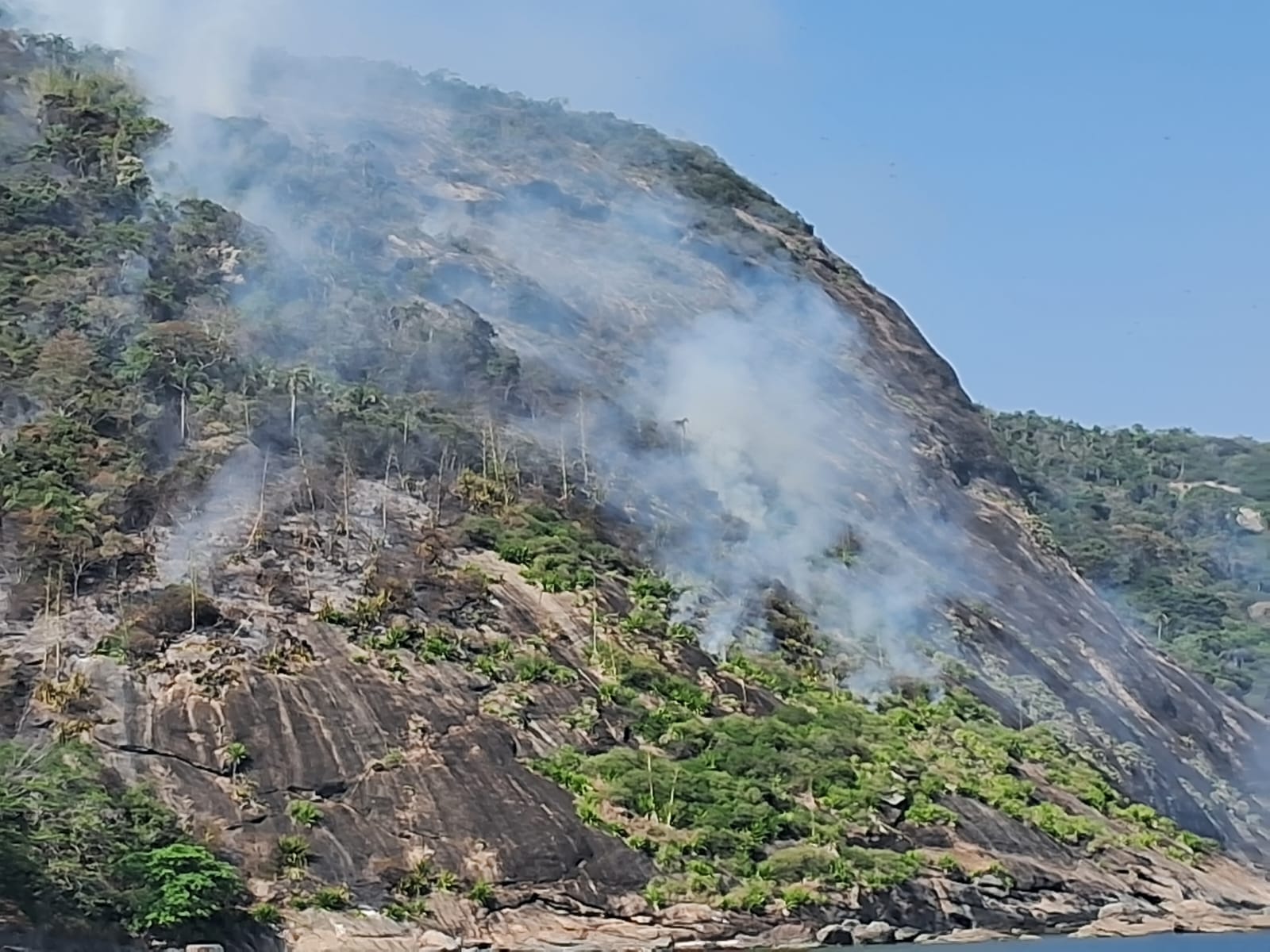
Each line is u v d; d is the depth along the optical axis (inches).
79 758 3166.8
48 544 3688.5
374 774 3415.4
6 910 2684.5
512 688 3804.1
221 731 3385.8
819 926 3462.1
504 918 3253.0
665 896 3373.5
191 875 2913.4
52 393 4212.6
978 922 3752.5
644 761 3727.9
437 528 4313.5
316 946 3014.3
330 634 3732.8
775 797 3772.1
